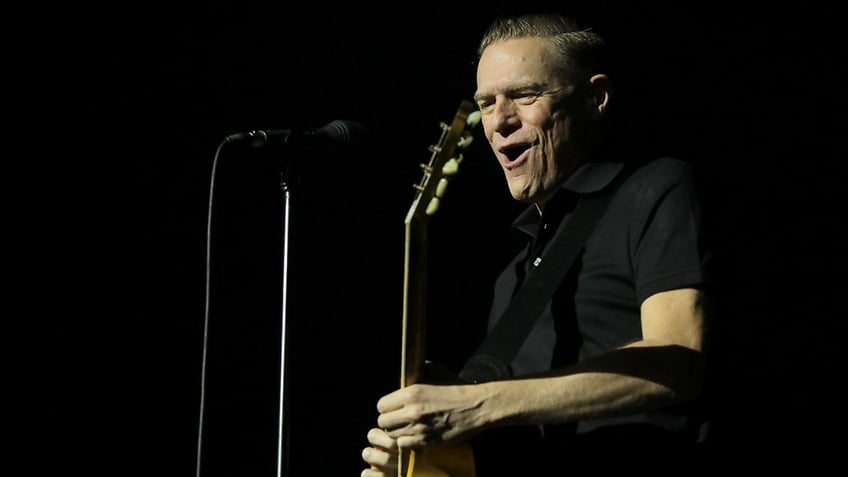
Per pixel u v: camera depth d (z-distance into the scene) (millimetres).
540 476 4332
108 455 8625
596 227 4559
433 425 3824
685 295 4090
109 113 8836
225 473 8602
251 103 8820
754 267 7414
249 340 8750
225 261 8820
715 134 7680
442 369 4359
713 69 7746
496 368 4348
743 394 7227
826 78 7461
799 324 7262
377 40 8703
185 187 8867
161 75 8859
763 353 7277
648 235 4285
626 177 4625
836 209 7328
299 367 8695
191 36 8852
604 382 3820
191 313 8828
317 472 8547
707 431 4355
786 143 7508
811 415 7113
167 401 8719
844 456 6996
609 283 4434
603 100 4938
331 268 8766
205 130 8852
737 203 7535
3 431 8523
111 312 8766
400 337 8617
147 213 8852
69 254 8766
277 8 8820
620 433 4316
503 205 8398
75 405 8641
